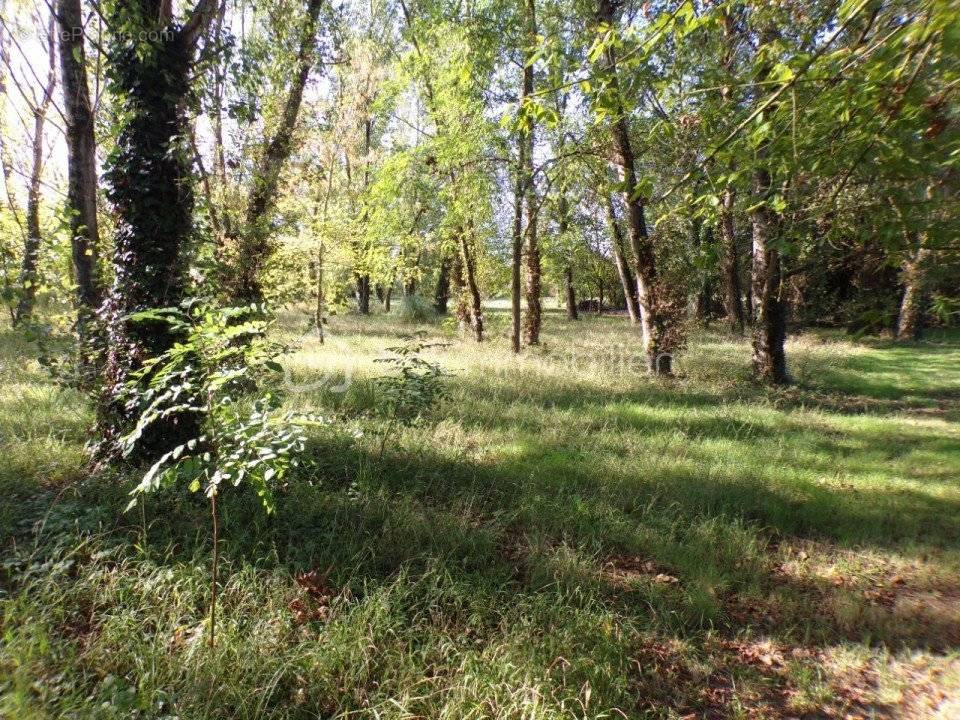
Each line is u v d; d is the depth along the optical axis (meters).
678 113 3.77
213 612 3.39
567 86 3.20
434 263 26.48
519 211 15.38
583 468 6.97
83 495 5.02
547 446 7.71
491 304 55.84
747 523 5.99
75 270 6.77
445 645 3.62
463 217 15.45
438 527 5.07
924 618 4.58
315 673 3.28
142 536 4.33
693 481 6.81
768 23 4.66
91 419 6.78
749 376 13.99
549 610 4.12
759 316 13.77
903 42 2.22
